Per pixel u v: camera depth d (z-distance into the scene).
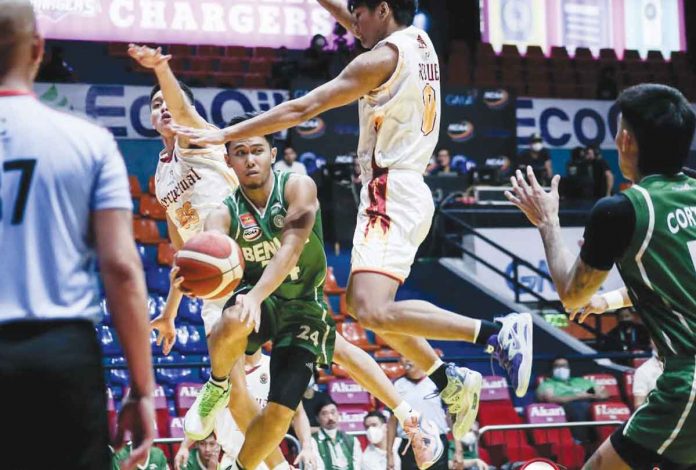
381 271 4.61
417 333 4.58
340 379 11.30
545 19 19.73
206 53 17.25
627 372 11.23
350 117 15.37
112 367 8.36
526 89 18.31
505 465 9.30
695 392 3.67
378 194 4.70
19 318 2.53
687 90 19.48
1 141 2.60
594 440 10.39
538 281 14.79
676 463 3.79
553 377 11.02
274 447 4.87
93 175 2.64
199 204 5.53
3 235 2.56
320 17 17.86
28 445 2.52
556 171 16.89
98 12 16.78
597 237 3.76
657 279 3.74
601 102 17.25
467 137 15.92
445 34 19.53
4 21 2.62
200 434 4.82
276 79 16.23
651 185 3.81
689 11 20.42
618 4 20.09
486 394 10.81
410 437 5.29
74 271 2.61
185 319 12.55
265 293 4.42
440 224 14.38
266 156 4.71
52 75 14.77
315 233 4.84
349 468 8.41
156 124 5.51
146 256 13.73
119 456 4.80
